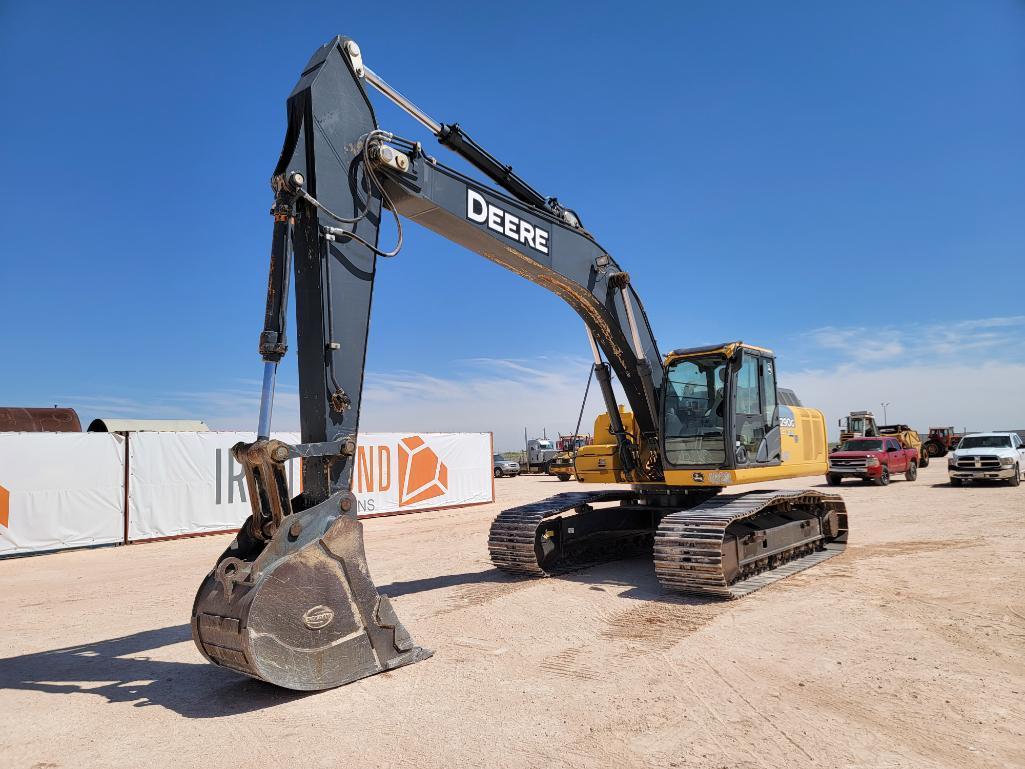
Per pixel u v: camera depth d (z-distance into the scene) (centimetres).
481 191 686
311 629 489
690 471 863
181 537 1534
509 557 902
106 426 1883
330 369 552
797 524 952
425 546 1288
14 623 767
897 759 363
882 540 1122
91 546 1403
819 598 732
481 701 468
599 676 511
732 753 375
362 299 582
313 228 552
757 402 905
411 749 395
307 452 511
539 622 677
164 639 683
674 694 468
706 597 758
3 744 424
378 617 532
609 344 890
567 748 389
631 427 977
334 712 456
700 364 891
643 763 367
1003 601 697
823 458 1066
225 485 1619
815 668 512
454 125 677
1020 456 2133
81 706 489
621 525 1057
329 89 570
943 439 4150
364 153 584
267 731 429
